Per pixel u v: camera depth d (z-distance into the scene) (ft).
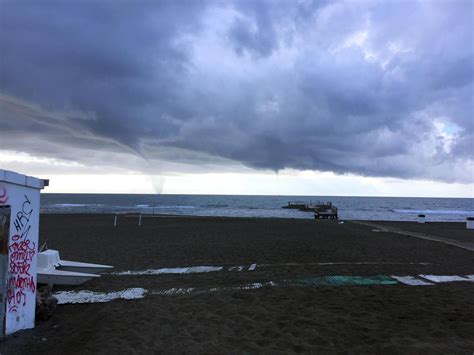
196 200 468.34
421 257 40.60
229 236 65.57
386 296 23.62
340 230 77.97
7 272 16.69
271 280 28.86
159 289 26.53
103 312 20.72
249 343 15.81
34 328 18.40
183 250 47.60
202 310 20.74
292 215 187.62
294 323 18.29
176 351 15.08
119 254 44.73
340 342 15.75
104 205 294.46
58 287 27.04
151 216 138.62
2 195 16.35
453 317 19.11
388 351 14.55
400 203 446.19
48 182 19.36
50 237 65.10
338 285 26.94
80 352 15.20
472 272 31.86
